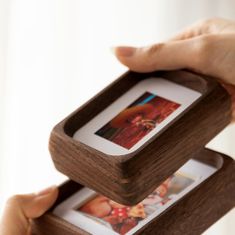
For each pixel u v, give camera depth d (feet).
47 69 6.02
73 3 6.02
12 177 6.08
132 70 4.13
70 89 6.15
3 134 5.91
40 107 6.06
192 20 6.67
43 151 6.11
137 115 3.92
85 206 4.06
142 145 3.62
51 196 4.08
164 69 4.15
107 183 3.61
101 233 3.87
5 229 4.08
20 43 5.87
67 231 3.96
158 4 6.51
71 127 3.86
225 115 3.94
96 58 6.24
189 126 3.76
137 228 3.85
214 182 4.00
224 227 7.04
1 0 5.64
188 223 3.92
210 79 3.99
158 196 3.98
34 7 5.87
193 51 4.10
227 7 6.79
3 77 5.79
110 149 3.73
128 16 6.37
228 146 7.09
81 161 3.69
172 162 3.72
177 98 3.99
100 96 3.98
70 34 6.06
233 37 4.11
